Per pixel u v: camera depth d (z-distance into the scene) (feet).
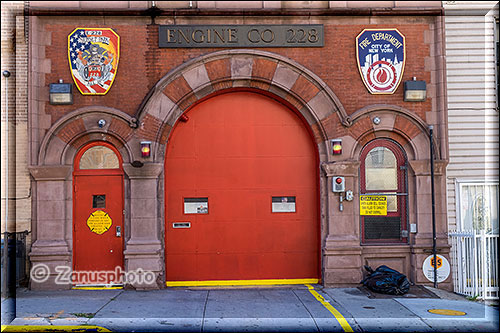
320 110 31.86
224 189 32.58
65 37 31.42
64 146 31.09
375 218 32.42
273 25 31.76
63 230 30.99
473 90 32.96
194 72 31.48
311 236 32.78
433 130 32.07
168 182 32.32
